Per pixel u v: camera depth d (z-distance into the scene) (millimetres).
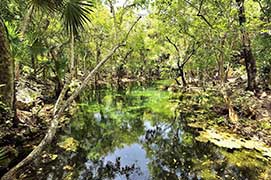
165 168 6855
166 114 13250
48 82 16906
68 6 3947
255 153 7375
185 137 9281
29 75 15477
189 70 27672
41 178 5895
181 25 13695
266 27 11602
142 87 26734
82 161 7180
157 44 23500
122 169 6785
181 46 25109
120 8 9219
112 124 11461
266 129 8750
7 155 5766
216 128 9844
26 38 7680
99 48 24594
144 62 37094
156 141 9281
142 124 11602
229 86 14961
